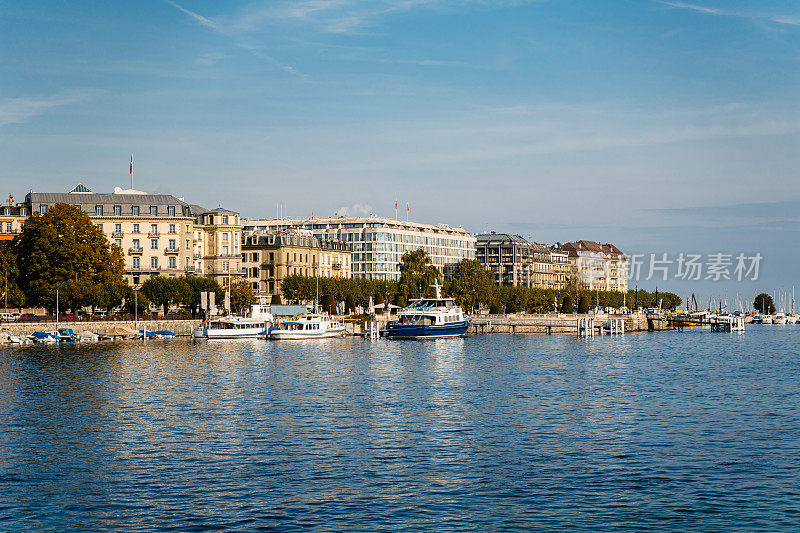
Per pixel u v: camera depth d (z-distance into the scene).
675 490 56.84
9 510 53.00
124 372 120.94
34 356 144.12
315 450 68.06
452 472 61.34
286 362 140.75
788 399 97.25
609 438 72.94
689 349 192.00
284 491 56.62
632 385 111.38
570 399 96.81
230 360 142.88
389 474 60.81
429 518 51.44
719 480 59.12
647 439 72.50
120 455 66.25
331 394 100.00
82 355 147.12
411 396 98.69
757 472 61.19
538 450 68.25
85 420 80.94
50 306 186.00
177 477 60.00
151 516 51.81
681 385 111.69
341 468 62.34
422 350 174.62
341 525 50.28
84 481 59.00
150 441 71.25
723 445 69.94
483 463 63.91
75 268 186.50
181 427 77.44
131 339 190.25
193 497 55.34
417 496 55.59
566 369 134.38
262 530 49.50
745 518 51.34
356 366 135.25
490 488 57.34
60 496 55.69
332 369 129.75
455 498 55.12
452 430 76.50
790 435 74.12
